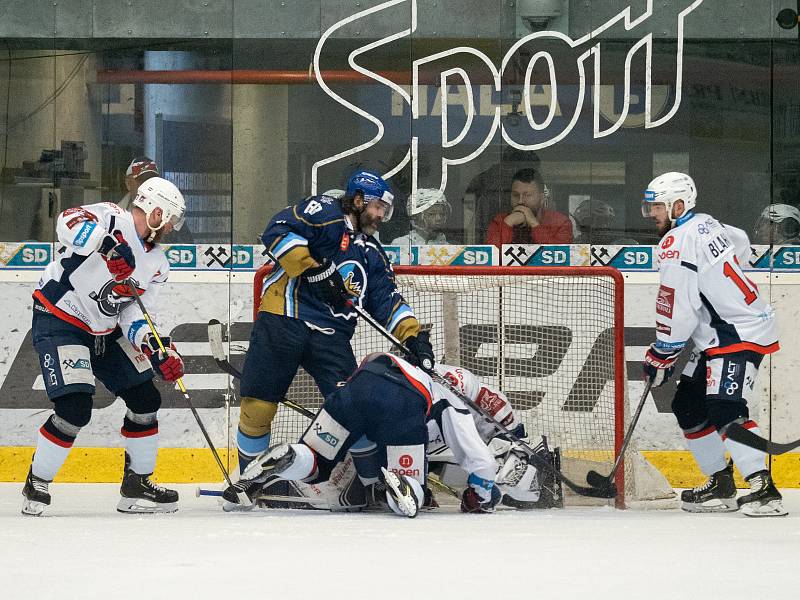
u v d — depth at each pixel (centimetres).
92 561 1293
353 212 2162
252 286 2617
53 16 2647
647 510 2206
